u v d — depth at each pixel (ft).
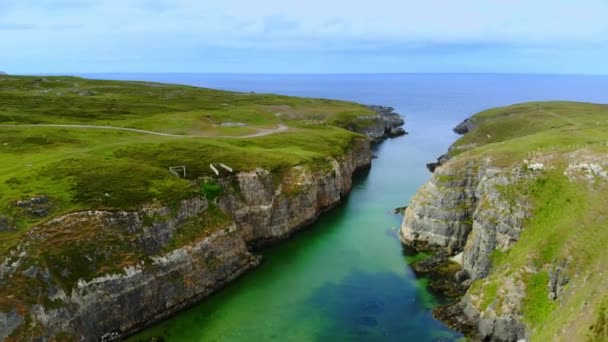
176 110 506.07
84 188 219.20
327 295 216.33
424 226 266.98
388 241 279.49
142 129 377.91
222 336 185.98
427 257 252.62
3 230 182.50
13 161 250.57
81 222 197.47
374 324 190.90
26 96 497.05
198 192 244.01
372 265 246.88
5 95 490.08
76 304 175.42
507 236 210.59
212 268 225.76
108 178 232.94
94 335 178.50
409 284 224.53
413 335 182.19
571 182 208.44
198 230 230.07
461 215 254.88
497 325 174.70
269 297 216.13
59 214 196.95
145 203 218.79
